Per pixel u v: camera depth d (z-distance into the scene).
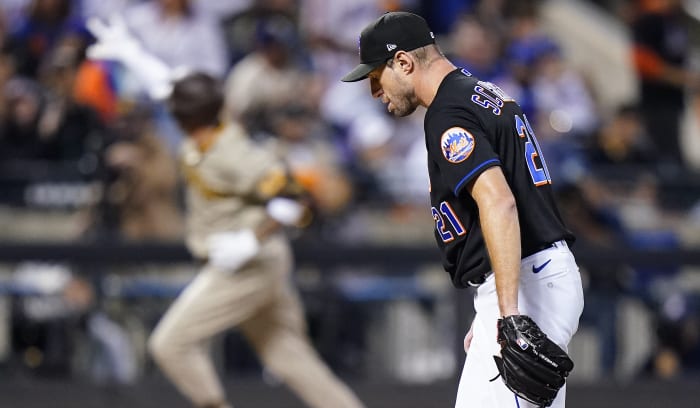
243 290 21.47
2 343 26.67
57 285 26.52
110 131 29.25
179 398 26.39
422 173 31.86
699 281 26.91
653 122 36.12
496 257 12.83
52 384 26.45
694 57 40.81
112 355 26.47
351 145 33.34
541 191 13.91
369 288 26.69
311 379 22.08
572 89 35.38
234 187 21.19
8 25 33.97
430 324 26.48
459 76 14.00
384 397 26.41
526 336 12.69
